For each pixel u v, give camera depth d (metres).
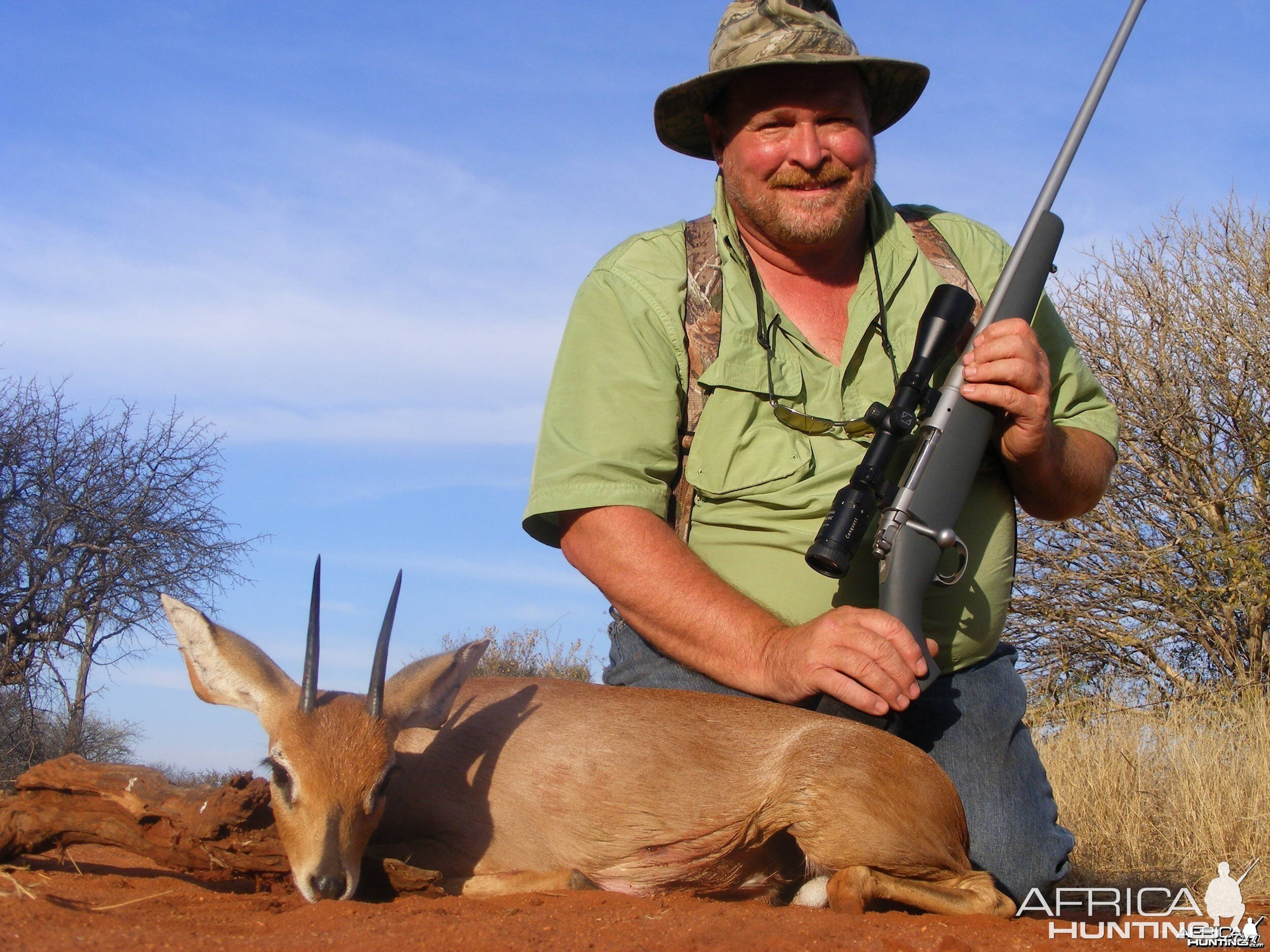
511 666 3.93
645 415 1.63
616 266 1.69
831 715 1.51
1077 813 2.31
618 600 1.59
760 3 1.67
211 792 1.43
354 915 1.26
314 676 1.48
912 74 1.74
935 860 1.46
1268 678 3.49
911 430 1.55
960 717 1.65
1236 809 2.17
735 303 1.66
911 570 1.50
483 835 1.57
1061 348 1.75
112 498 4.37
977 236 1.79
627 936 1.17
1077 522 3.88
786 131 1.65
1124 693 3.61
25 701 3.97
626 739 1.56
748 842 1.52
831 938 1.19
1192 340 3.94
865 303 1.68
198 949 1.12
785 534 1.62
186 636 1.55
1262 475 3.75
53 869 1.50
